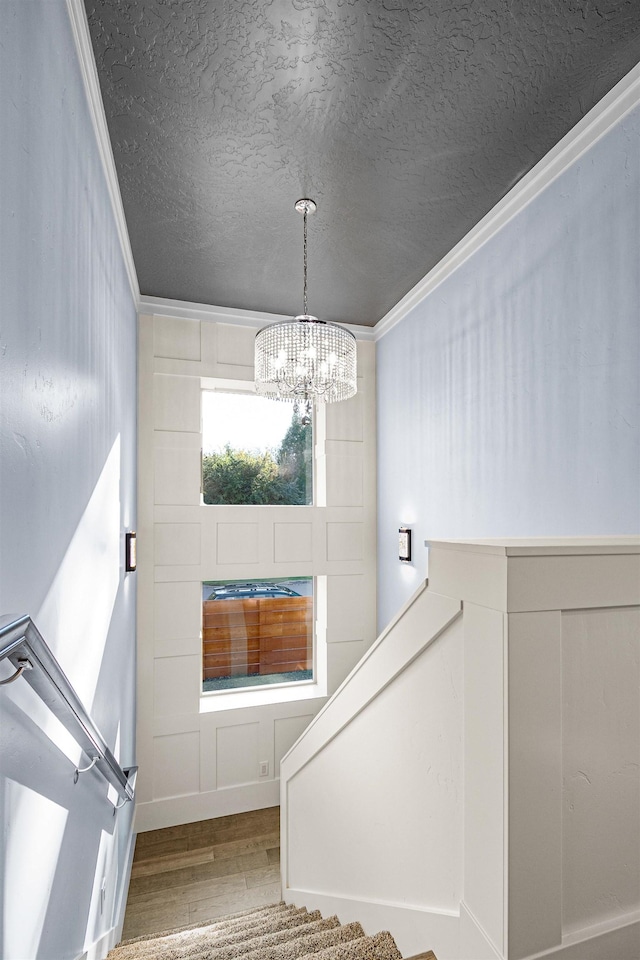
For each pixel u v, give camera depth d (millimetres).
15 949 889
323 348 2338
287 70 1662
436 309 3066
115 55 1594
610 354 1816
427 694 1150
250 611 3807
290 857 2227
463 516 2764
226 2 1434
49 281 1129
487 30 1535
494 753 856
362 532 3930
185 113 1837
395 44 1575
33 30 1016
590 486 1902
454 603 1003
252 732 3557
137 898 2682
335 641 3828
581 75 1705
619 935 874
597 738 878
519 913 815
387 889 1356
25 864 942
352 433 3943
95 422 1724
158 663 3381
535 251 2193
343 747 1659
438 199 2373
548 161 2080
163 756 3350
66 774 1224
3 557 846
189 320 3564
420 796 1183
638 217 1711
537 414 2184
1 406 834
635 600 903
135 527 3205
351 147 2029
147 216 2490
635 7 1473
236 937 1802
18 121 921
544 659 841
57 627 1207
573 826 860
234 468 3797
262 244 2770
